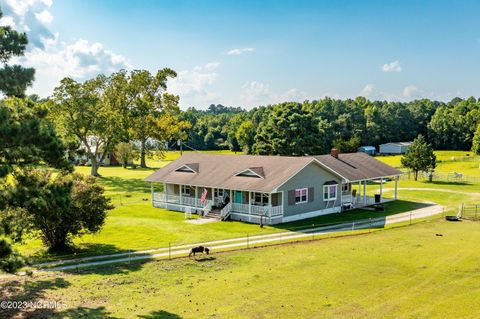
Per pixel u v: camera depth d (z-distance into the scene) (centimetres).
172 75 9450
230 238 3422
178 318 1808
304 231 3659
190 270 2498
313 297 2039
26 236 3050
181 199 4756
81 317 1812
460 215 4209
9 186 1920
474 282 2212
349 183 5075
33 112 1847
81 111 7588
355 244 3072
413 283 2214
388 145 14525
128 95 8819
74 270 2542
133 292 2127
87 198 2975
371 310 1883
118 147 9912
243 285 2214
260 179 4162
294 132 8325
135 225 3956
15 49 1814
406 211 4619
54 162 1858
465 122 14350
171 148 16612
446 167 9656
